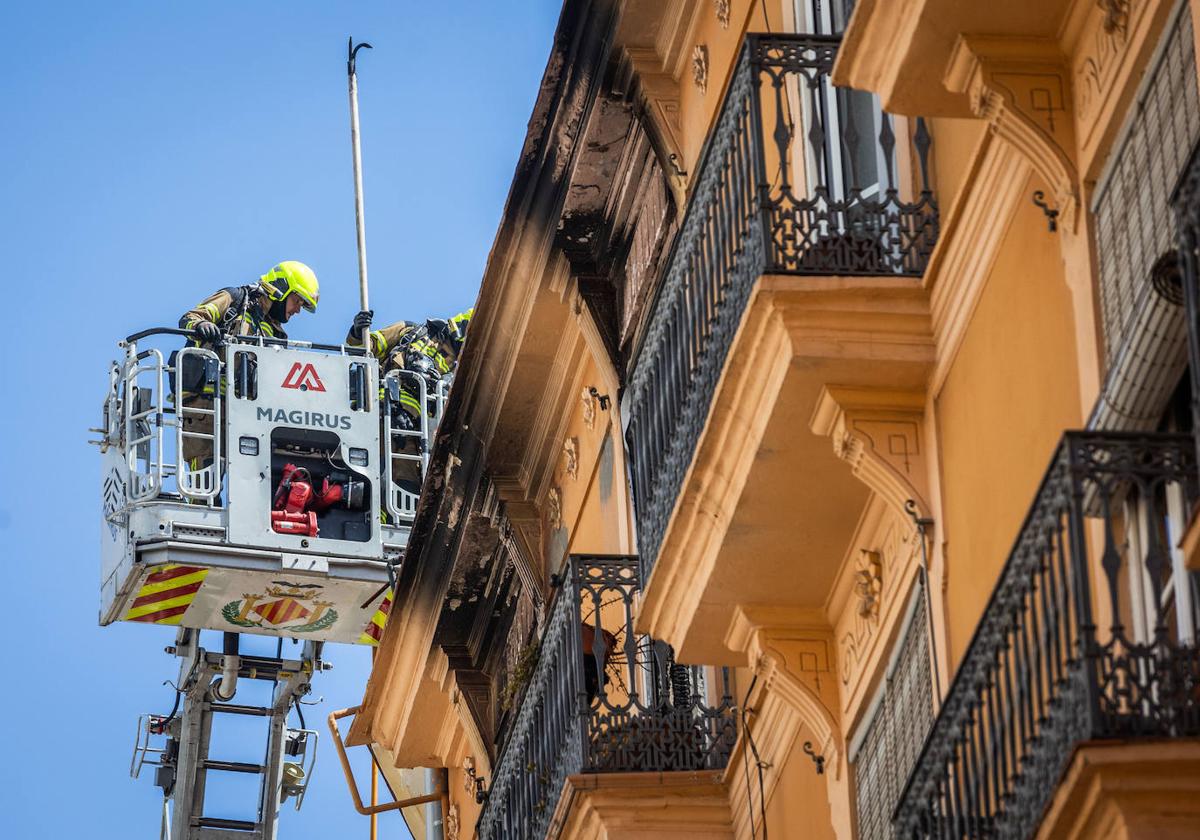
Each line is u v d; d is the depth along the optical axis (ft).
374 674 105.40
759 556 62.80
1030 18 51.37
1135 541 46.75
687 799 71.67
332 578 122.83
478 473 92.32
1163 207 47.29
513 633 95.91
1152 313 46.73
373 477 125.18
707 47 73.61
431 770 107.24
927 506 56.95
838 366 56.70
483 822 83.46
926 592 56.85
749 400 58.49
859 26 52.90
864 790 62.69
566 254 82.12
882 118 60.08
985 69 51.52
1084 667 41.75
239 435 122.93
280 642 132.36
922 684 58.70
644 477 67.10
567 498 88.89
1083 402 49.73
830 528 61.77
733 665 66.80
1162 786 40.37
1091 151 50.21
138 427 122.21
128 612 123.75
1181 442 43.04
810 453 58.95
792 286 56.13
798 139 63.93
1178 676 41.27
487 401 90.33
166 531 120.57
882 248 56.95
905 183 58.59
